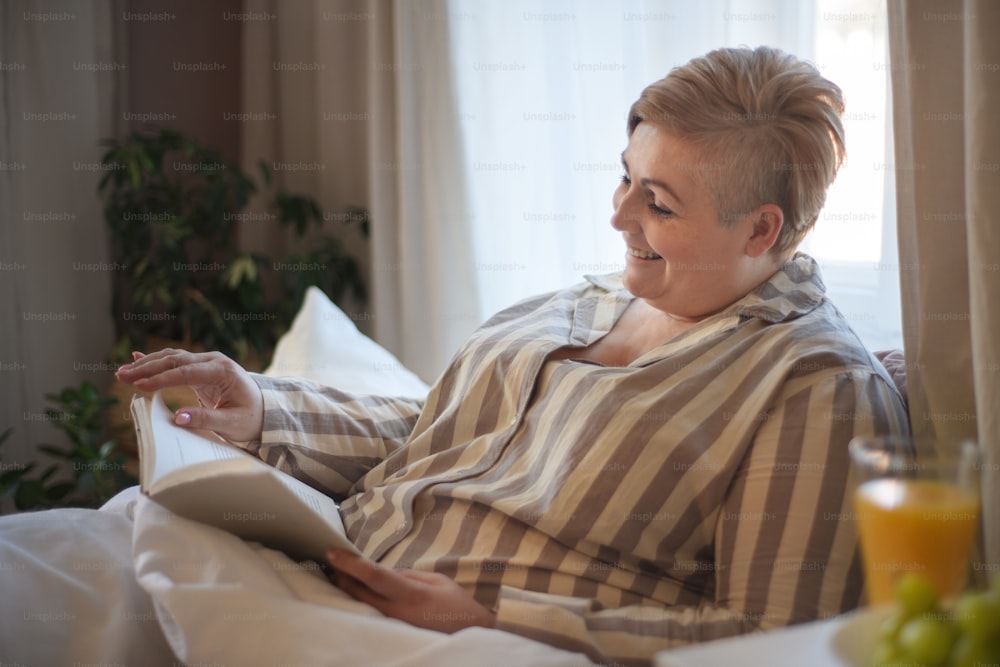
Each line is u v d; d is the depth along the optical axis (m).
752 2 1.64
